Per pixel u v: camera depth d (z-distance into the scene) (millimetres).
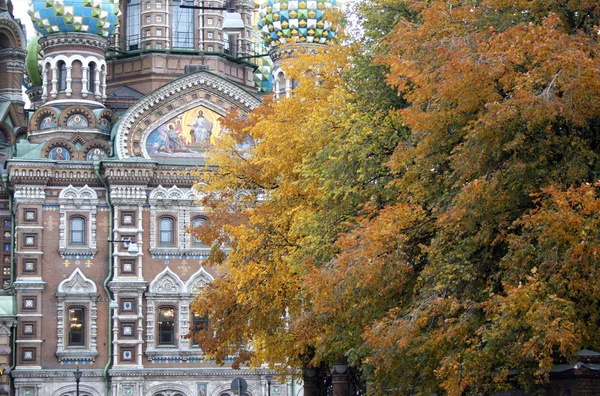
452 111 31547
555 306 27641
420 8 37875
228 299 50000
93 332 89375
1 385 87000
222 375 90562
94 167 90188
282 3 97062
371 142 38625
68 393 88312
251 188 54844
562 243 28438
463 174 30828
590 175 30547
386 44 38719
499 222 30750
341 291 33031
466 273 31844
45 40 94250
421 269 35156
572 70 28438
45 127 93188
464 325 30188
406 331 30656
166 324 90812
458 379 29703
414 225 34188
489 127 29609
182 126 93188
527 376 30016
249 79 107688
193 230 54594
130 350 89375
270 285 46344
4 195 96250
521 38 30234
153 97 92562
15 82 108938
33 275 89000
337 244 33906
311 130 42344
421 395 33188
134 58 102750
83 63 93938
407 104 40438
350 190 38438
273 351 50062
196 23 104375
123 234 90125
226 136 56094
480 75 29922
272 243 46562
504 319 28188
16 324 88375
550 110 28578
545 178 30625
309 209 43125
